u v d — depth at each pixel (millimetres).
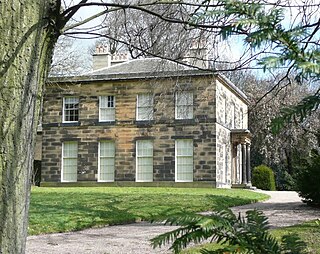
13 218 2592
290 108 1377
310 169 13953
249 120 29703
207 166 22844
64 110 25531
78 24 3420
